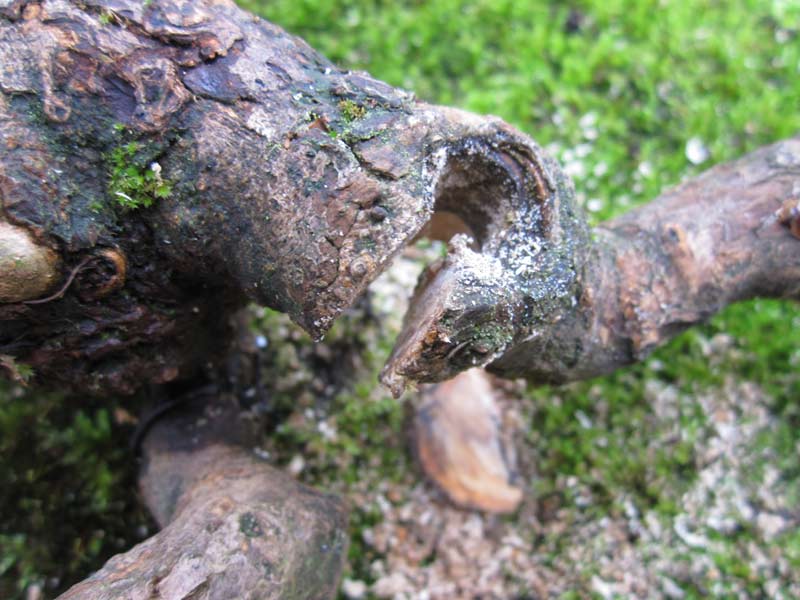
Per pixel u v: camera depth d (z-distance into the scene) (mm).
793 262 148
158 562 120
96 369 140
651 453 206
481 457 202
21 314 122
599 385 215
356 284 114
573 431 210
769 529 194
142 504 186
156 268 130
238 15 125
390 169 112
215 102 118
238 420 174
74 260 120
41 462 191
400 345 123
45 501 189
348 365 213
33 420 193
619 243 148
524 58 261
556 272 121
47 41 114
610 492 201
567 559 194
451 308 110
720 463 204
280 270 119
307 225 114
